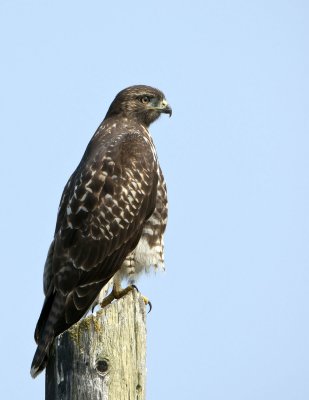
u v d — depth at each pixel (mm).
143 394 8219
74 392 7984
